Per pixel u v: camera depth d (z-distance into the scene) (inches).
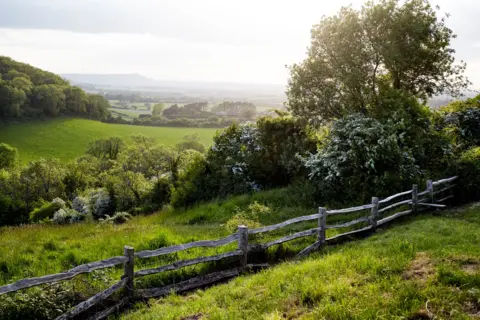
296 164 706.2
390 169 539.8
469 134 725.9
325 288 213.8
